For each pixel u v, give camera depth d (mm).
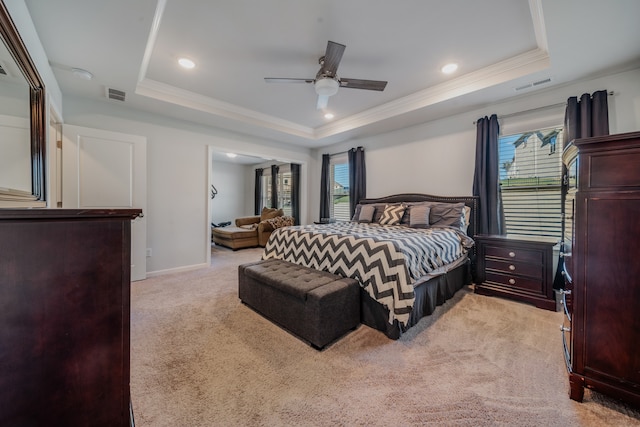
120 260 751
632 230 1188
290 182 7234
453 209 3350
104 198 3129
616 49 2143
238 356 1741
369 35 2201
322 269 2465
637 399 1173
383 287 2020
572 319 1358
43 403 656
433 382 1486
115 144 3207
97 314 721
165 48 2383
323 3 1844
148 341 1922
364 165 4820
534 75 2574
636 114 2430
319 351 1808
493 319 2281
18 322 625
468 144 3561
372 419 1234
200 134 4109
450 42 2307
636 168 1178
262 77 2926
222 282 3371
